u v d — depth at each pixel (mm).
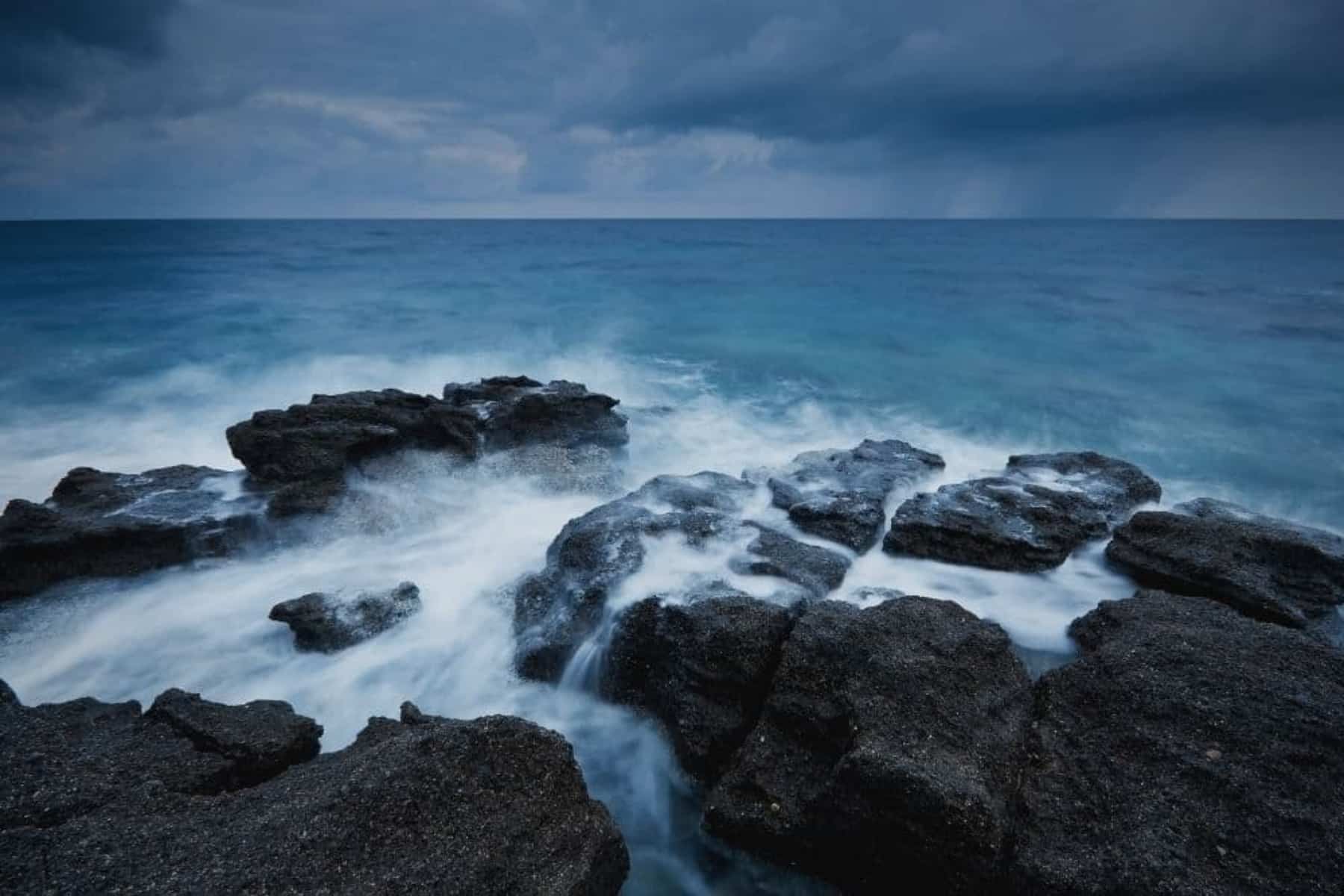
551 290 46125
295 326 33094
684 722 8156
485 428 15508
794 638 7867
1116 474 13242
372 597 10648
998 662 7688
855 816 6516
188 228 138125
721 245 89125
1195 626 8227
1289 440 19469
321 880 5586
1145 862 5777
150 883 5504
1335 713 6586
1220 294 42281
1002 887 6121
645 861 7672
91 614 10930
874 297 42375
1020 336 31828
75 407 21281
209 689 9680
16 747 7262
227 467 17438
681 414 20844
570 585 10141
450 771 6402
